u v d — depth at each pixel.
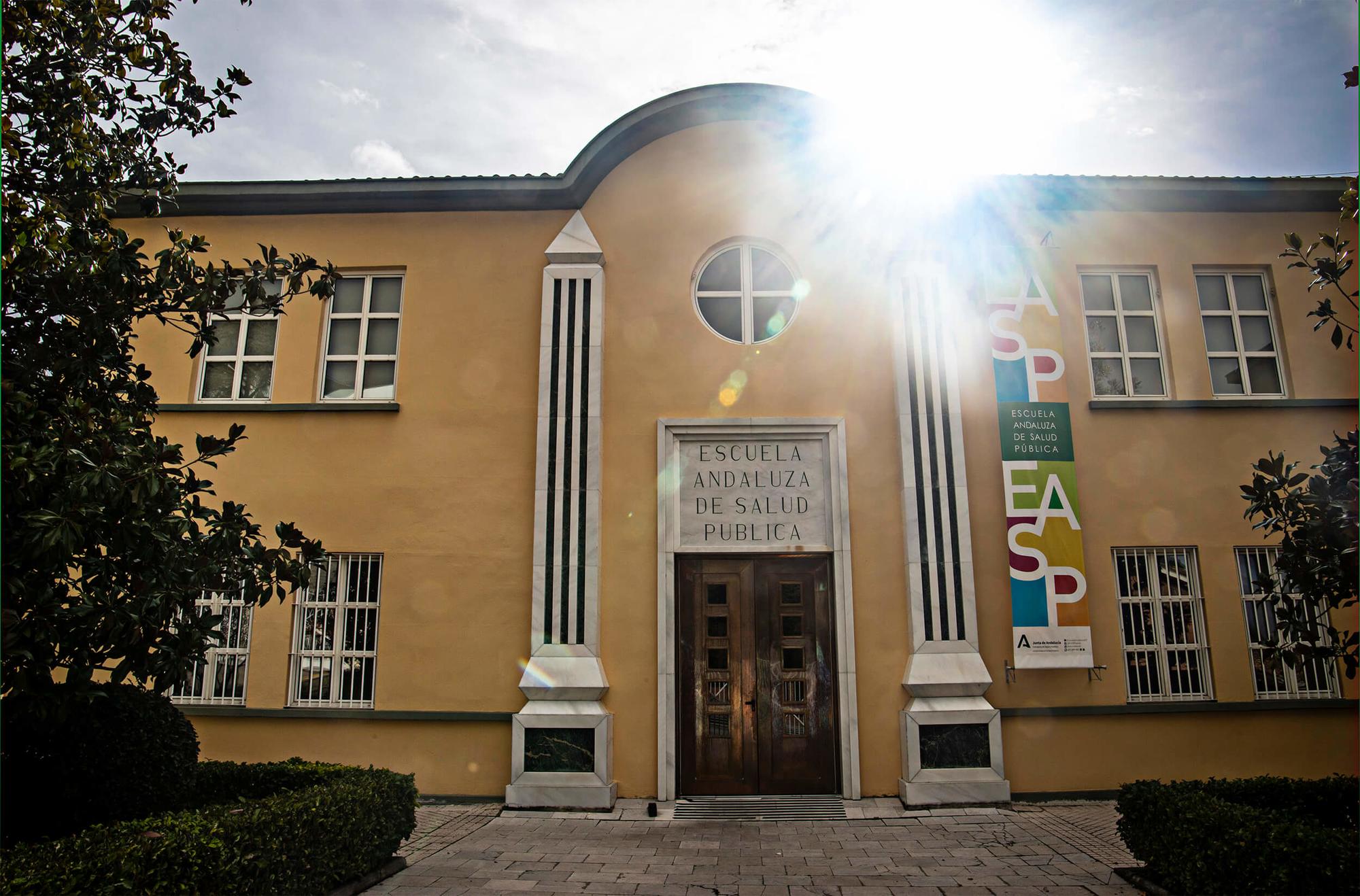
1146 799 7.46
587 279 11.64
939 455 11.06
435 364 11.79
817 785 10.55
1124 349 11.98
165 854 5.74
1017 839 9.03
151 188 8.31
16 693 6.26
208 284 7.49
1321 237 8.26
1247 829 6.41
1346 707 10.93
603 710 10.52
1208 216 12.26
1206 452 11.54
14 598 6.04
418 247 12.12
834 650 10.77
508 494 11.38
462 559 11.27
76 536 5.82
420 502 11.45
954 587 10.73
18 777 7.38
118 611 6.34
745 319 11.68
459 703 10.92
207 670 11.30
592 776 10.32
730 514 11.09
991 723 10.41
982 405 11.45
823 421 11.21
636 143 12.00
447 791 10.74
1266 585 7.96
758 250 11.93
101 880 5.40
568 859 8.47
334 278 8.14
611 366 11.50
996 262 11.78
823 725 10.70
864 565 10.90
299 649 11.31
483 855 8.59
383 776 8.34
